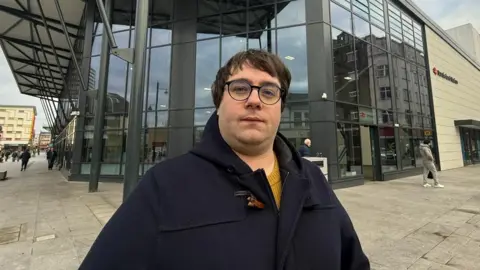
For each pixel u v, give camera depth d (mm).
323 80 9398
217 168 986
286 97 1299
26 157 20656
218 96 1205
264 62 1155
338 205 1204
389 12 13945
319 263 918
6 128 93938
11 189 9719
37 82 28391
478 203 6551
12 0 13578
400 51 14305
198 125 10945
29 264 3229
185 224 840
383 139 11867
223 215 865
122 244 825
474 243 3879
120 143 12109
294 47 9992
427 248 3691
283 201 977
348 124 10070
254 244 845
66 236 4273
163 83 11703
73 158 12680
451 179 11531
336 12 10438
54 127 33375
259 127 1082
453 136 18453
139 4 5812
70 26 16344
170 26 11977
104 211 6039
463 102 20703
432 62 17266
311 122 9375
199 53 11367
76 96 15492
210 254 799
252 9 10891
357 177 9953
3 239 4129
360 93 10906
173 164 1021
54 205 6730
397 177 12180
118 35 12844
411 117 14250
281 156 1170
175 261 802
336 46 10102
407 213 5625
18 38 17797
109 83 12836
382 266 3143
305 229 961
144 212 877
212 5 11469
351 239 1178
